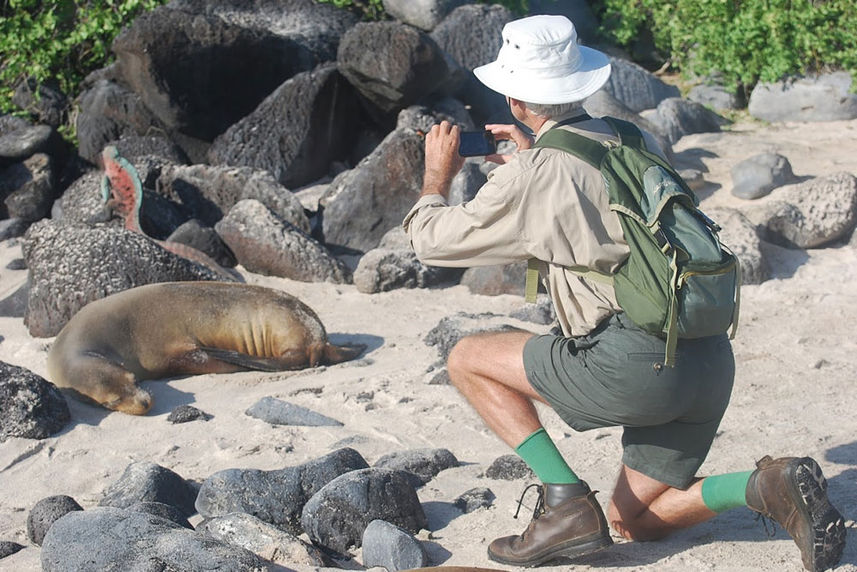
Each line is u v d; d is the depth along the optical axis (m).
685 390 3.40
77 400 6.32
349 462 4.57
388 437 5.52
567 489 3.57
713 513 3.66
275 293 7.03
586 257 3.35
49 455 5.69
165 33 10.98
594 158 3.39
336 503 4.11
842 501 4.12
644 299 3.28
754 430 5.14
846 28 11.94
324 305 8.09
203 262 8.61
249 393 6.47
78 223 8.19
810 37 11.99
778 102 12.21
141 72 11.11
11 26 12.52
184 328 6.79
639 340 3.37
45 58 12.49
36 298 7.76
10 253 9.94
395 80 10.48
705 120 12.01
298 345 6.84
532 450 3.63
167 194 10.12
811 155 10.73
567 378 3.49
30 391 5.93
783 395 5.66
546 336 3.64
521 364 3.61
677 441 3.61
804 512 3.30
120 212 9.61
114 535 3.76
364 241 9.45
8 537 4.67
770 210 8.70
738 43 12.38
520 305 7.87
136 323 6.73
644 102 12.32
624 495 3.78
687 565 3.67
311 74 10.92
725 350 3.53
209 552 3.60
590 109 10.84
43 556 3.83
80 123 11.70
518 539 3.72
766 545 3.79
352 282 8.66
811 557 3.35
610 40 13.85
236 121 11.54
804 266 8.24
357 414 5.90
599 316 3.42
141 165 10.21
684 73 13.19
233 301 6.91
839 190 8.75
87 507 4.91
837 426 5.10
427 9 12.20
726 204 9.53
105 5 12.70
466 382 3.76
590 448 5.11
